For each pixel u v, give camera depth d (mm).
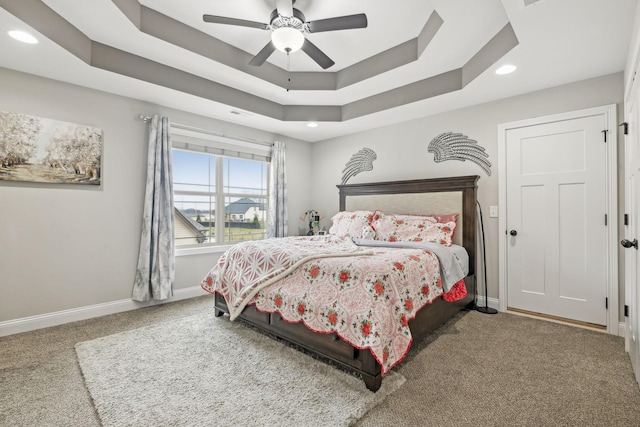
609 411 1540
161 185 3277
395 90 3361
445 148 3523
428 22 2416
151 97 3096
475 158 3299
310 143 5059
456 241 3287
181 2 2209
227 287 2707
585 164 2660
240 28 2539
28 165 2547
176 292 3506
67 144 2736
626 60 2268
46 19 2000
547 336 2463
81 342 2336
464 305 3023
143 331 2557
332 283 1978
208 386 1755
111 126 3002
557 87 2791
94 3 1962
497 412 1535
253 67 3021
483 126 3238
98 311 2932
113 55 2527
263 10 2281
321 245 2760
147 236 3156
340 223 3805
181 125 3498
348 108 3838
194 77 3033
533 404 1598
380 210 3994
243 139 4109
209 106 3355
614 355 2133
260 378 1837
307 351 2189
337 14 2324
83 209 2850
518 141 3016
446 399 1641
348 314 1794
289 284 2197
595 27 1899
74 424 1456
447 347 2266
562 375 1876
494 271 3176
